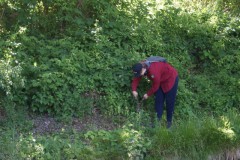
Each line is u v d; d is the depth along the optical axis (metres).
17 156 6.03
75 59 7.68
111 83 7.66
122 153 6.50
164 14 8.99
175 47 8.77
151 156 6.70
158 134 6.86
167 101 7.50
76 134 6.86
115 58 7.93
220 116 7.79
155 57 7.48
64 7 8.25
